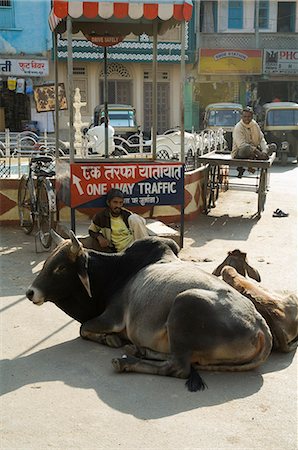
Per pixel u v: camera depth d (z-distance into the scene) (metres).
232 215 10.04
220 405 3.51
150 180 7.25
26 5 22.66
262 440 3.14
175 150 12.20
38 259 6.96
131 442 3.12
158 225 7.81
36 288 4.46
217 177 11.20
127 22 8.58
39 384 3.81
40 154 10.38
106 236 6.32
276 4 25.98
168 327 3.86
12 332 4.75
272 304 4.29
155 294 4.11
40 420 3.36
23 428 3.28
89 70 25.02
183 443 3.11
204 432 3.21
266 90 27.17
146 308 4.12
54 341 4.58
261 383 3.82
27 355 4.30
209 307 3.79
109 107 20.52
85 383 3.82
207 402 3.55
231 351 3.83
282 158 19.80
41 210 7.66
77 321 4.92
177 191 7.36
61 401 3.58
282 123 20.58
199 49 25.36
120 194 6.28
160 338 4.03
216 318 3.79
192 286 3.98
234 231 8.72
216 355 3.85
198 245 7.77
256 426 3.29
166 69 25.72
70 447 3.09
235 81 26.00
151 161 8.62
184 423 3.30
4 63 22.83
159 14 6.88
